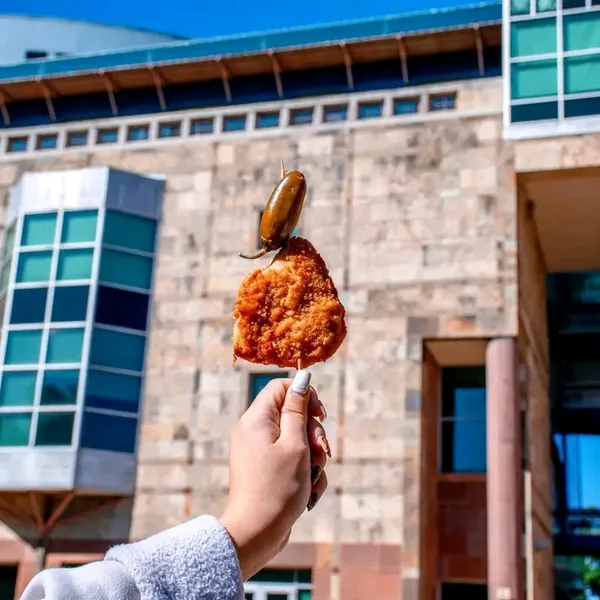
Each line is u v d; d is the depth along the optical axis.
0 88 28.72
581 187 25.23
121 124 28.47
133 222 26.64
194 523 1.96
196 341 25.67
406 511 22.73
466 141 25.16
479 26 25.12
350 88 26.73
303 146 26.56
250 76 27.62
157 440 24.98
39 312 25.72
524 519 22.91
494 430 22.80
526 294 25.77
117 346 25.45
